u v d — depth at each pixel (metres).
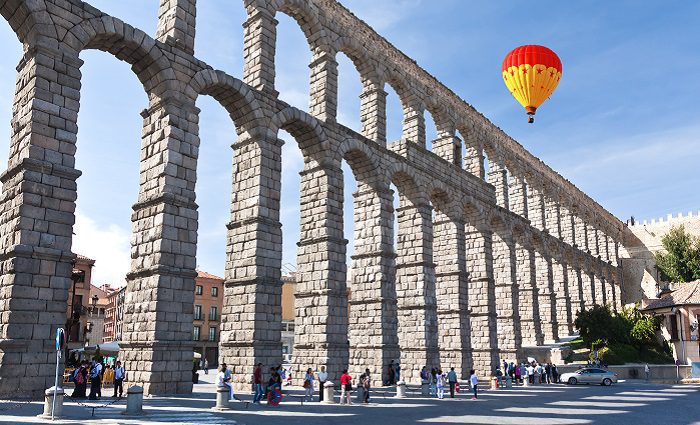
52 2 23.91
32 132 22.39
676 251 90.44
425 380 33.88
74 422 15.91
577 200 84.69
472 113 54.38
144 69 27.92
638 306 76.19
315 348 34.22
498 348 50.62
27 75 23.52
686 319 62.91
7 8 23.59
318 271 35.19
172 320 25.59
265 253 30.72
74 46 24.28
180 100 27.84
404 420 20.97
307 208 36.59
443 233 48.41
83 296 70.38
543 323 66.44
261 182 31.30
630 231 105.50
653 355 63.72
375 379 37.38
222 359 30.69
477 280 51.41
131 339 26.00
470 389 40.50
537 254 68.06
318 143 36.03
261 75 32.78
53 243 22.36
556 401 31.08
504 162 59.78
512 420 21.67
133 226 27.67
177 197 26.61
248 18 34.22
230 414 20.44
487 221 53.03
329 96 37.25
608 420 22.14
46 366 21.58
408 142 43.84
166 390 24.95
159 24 29.86
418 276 42.81
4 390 20.42
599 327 64.25
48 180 22.58
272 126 32.62
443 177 47.16
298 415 21.36
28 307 21.39
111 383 33.56
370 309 38.66
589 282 81.75
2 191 23.42
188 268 26.59
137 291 26.39
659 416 23.91
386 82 43.59
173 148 27.08
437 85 49.19
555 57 42.19
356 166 40.69
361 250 40.09
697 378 57.75
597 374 48.69
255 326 29.50
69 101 23.70
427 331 41.66
